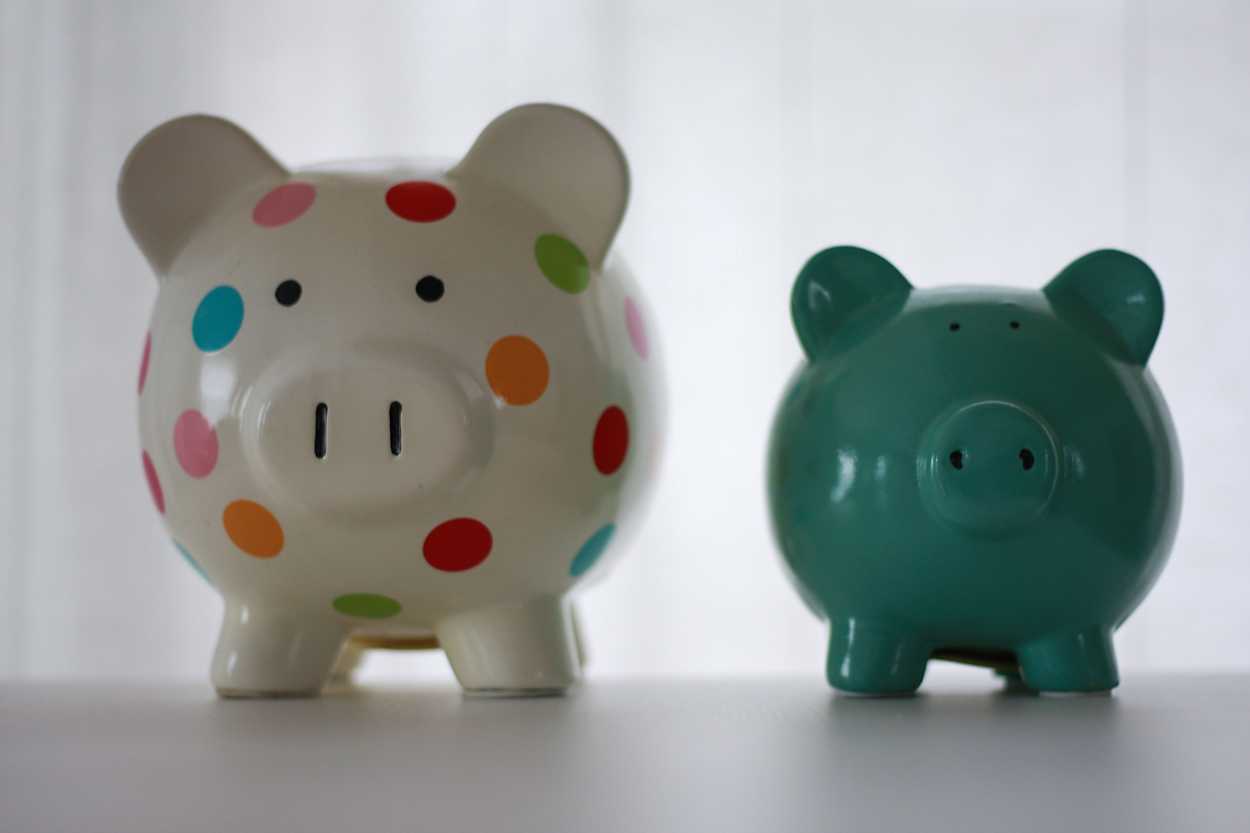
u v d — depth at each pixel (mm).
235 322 875
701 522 1738
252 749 636
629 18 1759
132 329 1725
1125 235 1773
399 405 836
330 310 857
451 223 896
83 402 1720
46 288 1716
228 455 873
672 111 1757
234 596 950
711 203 1758
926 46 1782
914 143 1771
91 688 1047
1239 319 1778
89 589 1715
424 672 1738
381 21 1728
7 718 794
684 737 679
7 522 1708
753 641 1728
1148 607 1787
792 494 941
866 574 910
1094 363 908
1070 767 569
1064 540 877
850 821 447
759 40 1768
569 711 835
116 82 1717
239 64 1714
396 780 536
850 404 911
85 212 1720
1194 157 1788
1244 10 1795
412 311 856
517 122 928
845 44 1776
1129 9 1793
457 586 913
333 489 842
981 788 514
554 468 888
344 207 897
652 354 997
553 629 950
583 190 938
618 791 509
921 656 934
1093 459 879
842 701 896
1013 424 843
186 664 1717
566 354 895
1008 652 952
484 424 858
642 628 1724
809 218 1756
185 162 939
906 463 880
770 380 1742
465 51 1735
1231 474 1775
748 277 1750
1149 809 468
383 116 1720
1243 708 830
